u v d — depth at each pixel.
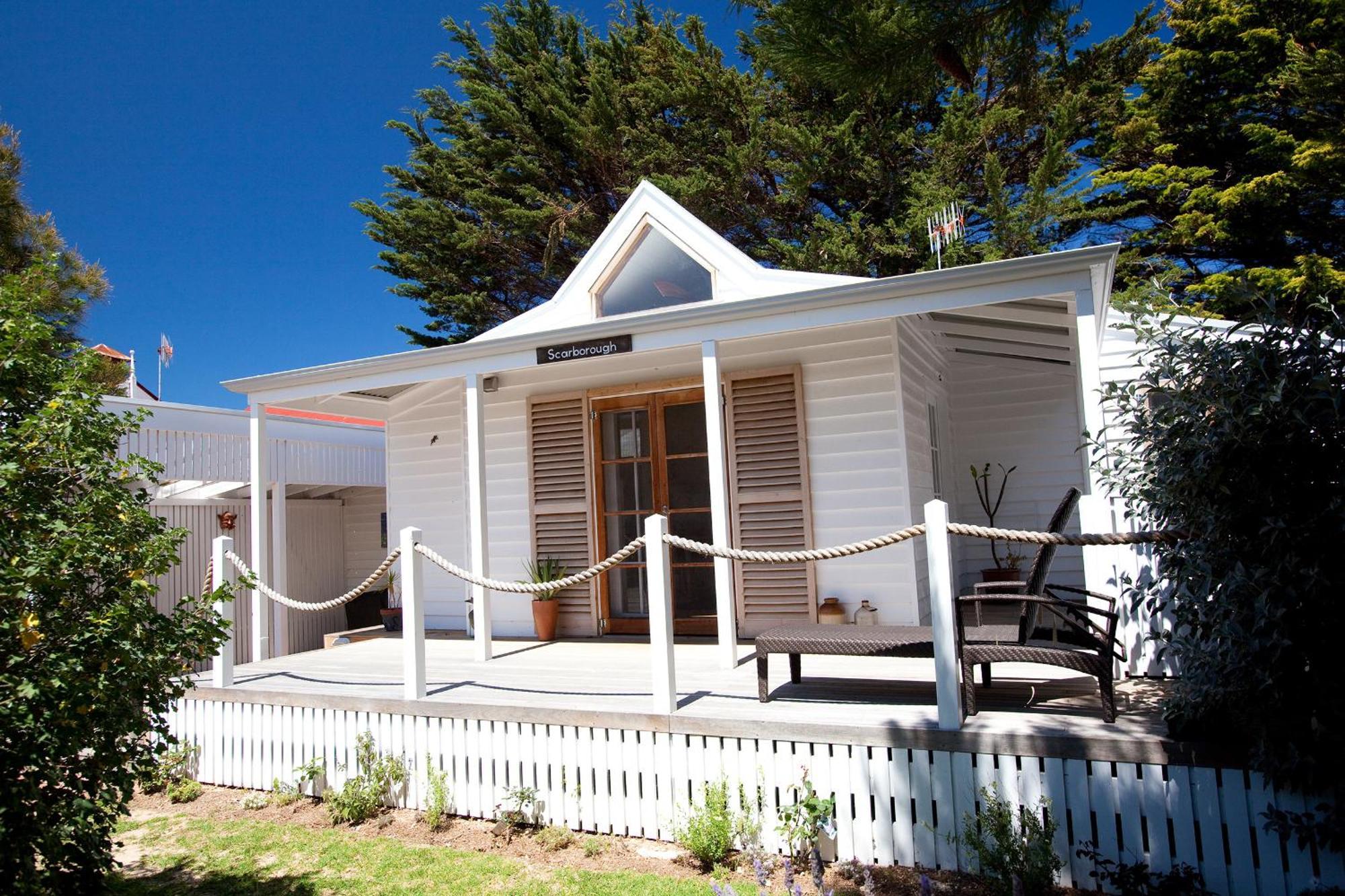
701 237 8.33
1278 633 3.21
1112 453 4.25
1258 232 16.59
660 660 4.91
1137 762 3.85
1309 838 3.40
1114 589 5.25
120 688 3.79
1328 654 3.28
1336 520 3.19
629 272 8.73
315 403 10.33
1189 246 17.25
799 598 7.98
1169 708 3.89
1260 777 3.65
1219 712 3.73
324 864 4.79
